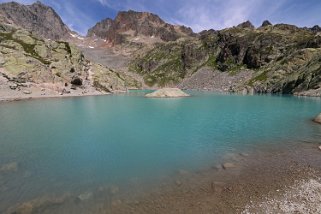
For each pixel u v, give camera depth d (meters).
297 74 121.38
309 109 55.16
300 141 26.78
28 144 24.97
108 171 18.27
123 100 78.88
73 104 62.91
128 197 14.45
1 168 18.48
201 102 74.44
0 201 13.73
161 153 22.59
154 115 45.31
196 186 15.94
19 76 85.81
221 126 35.09
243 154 22.39
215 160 20.78
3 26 113.62
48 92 87.38
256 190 15.43
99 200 14.05
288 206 13.55
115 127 33.97
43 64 96.31
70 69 108.25
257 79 163.62
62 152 22.58
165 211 13.05
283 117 43.25
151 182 16.48
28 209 12.96
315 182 16.58
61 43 121.06
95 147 24.33
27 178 16.80
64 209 13.04
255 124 36.59
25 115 43.19
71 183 16.17
